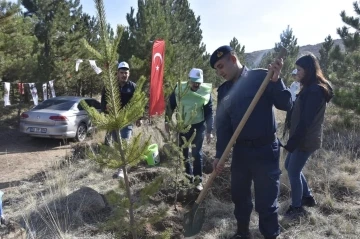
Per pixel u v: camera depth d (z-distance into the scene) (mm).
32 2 17547
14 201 4535
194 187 4367
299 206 3773
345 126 6992
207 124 4656
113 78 2084
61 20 14242
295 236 3369
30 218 3791
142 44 12250
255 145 2877
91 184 4840
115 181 4844
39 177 5809
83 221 3688
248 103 2861
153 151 5254
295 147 3342
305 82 3504
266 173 2883
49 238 3406
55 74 13391
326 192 4055
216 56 2887
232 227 3635
